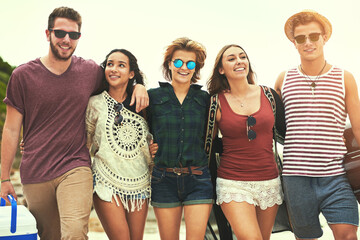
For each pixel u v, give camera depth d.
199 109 4.08
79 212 3.62
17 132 3.86
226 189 3.99
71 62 3.96
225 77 4.26
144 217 4.09
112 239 3.92
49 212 3.94
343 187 3.90
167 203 3.97
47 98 3.79
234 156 4.03
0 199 3.60
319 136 3.97
